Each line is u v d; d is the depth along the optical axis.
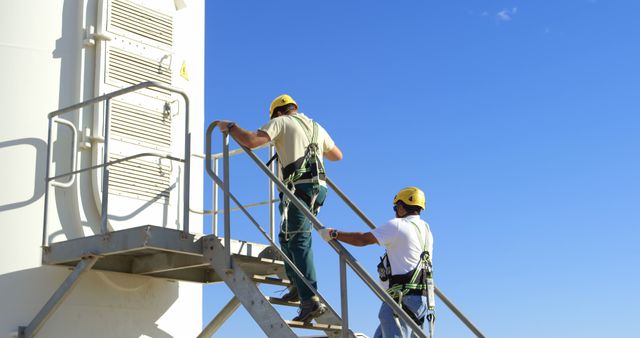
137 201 7.91
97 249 6.81
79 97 7.80
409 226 6.12
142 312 7.95
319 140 6.79
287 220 6.56
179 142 8.48
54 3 7.88
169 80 8.54
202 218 8.63
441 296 6.84
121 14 8.17
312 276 6.51
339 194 7.35
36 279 7.34
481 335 6.88
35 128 7.59
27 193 7.44
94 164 7.71
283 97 6.94
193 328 8.43
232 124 6.54
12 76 7.60
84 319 7.49
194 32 9.04
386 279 6.17
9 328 7.13
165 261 7.57
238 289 6.45
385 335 5.98
